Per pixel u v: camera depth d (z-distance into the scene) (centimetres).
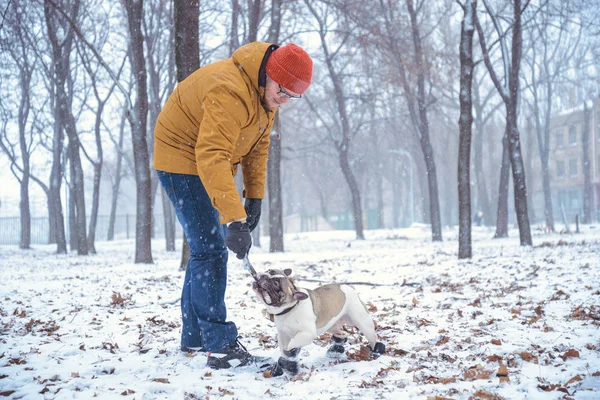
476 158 4931
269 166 2409
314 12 2903
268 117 494
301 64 451
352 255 1955
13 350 565
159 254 2658
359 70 3381
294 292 453
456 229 4453
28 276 1474
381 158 6003
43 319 767
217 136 448
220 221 452
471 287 995
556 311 724
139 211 1892
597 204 6500
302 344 449
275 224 2386
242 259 458
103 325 698
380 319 717
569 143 6881
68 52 2669
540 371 453
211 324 494
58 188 3022
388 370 473
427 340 590
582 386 413
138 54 1867
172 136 488
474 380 439
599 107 6419
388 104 3984
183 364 501
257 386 433
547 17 2377
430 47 2881
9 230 4956
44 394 416
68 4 2447
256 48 467
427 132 2953
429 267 1383
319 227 7138
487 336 597
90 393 416
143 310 809
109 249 3316
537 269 1165
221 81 454
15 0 1989
